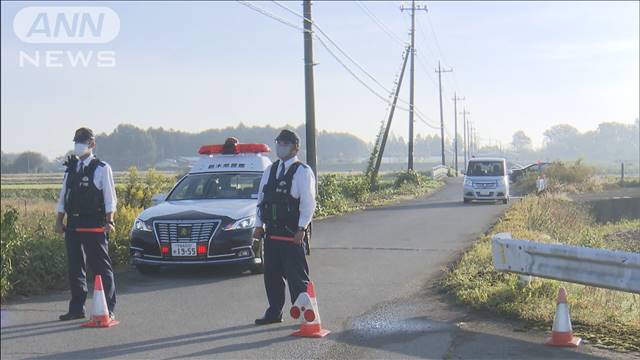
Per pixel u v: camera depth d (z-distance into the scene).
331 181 23.42
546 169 40.34
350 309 8.32
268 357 6.39
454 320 7.77
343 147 143.25
